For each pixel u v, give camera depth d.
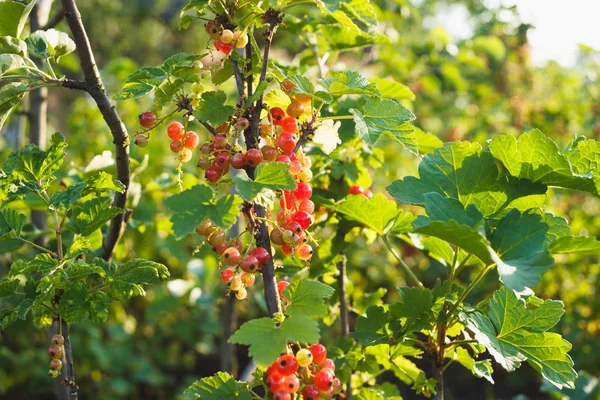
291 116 0.56
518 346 0.57
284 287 0.57
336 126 0.58
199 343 1.61
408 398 1.36
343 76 0.57
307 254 0.56
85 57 0.57
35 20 0.81
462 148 0.60
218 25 0.56
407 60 1.29
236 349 1.20
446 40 1.39
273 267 0.55
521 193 0.59
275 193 0.57
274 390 0.51
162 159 1.32
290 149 0.55
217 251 0.55
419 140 0.72
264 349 0.50
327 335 1.27
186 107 0.56
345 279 0.74
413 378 0.67
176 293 1.28
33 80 0.57
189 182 0.83
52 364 0.57
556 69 1.77
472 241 0.53
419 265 1.54
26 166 0.60
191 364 1.69
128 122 1.47
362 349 0.66
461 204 0.56
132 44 3.68
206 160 0.55
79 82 0.58
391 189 0.59
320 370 0.53
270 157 0.55
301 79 0.55
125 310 1.64
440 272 1.37
